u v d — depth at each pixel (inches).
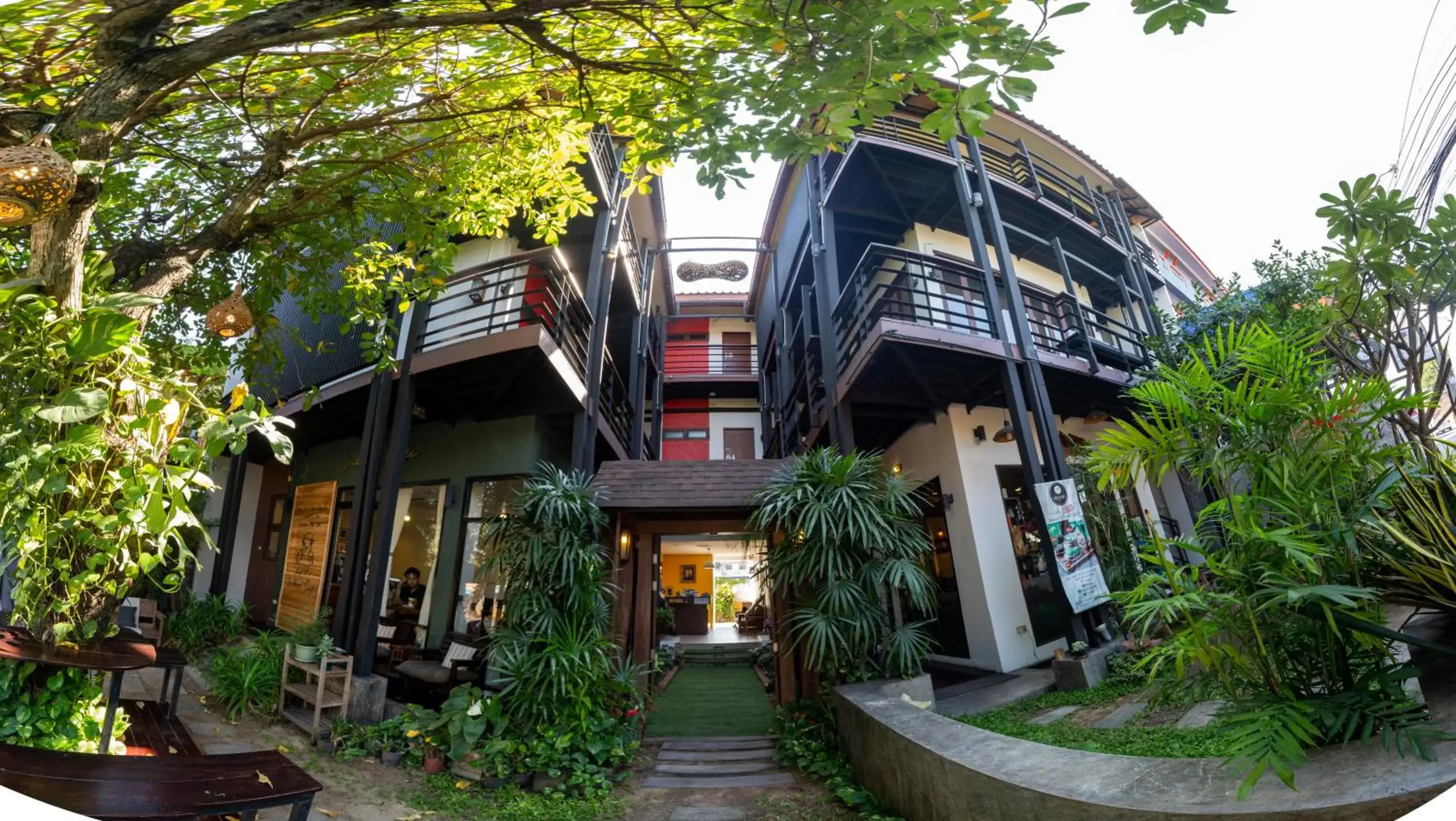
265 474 391.2
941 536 299.6
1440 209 103.3
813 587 195.3
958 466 285.4
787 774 169.3
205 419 82.0
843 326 318.0
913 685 171.8
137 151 123.3
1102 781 79.4
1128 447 93.3
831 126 82.5
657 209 422.9
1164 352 281.3
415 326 231.1
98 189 71.1
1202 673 79.3
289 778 75.5
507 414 272.8
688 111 95.0
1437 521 68.6
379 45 109.3
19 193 60.2
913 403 293.6
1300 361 82.4
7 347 69.4
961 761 100.3
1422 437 85.7
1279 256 255.0
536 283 309.3
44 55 90.4
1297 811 58.2
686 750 192.2
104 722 96.0
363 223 163.5
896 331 227.9
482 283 300.0
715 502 221.0
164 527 73.5
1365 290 119.3
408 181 150.7
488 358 225.8
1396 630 72.2
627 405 378.6
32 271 71.0
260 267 149.9
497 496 268.4
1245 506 76.3
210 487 78.5
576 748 165.9
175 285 101.8
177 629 262.1
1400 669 67.6
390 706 189.8
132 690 192.4
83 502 74.8
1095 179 405.1
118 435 74.3
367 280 155.3
